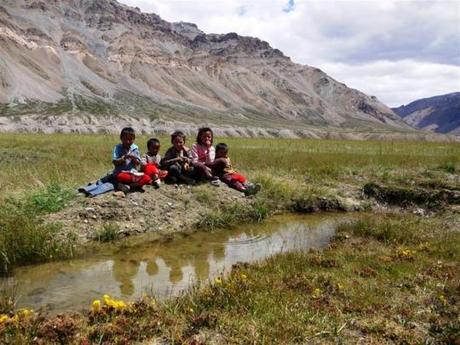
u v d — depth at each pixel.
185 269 2.86
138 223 3.73
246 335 1.86
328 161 7.59
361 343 1.87
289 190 4.97
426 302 2.28
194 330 1.91
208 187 4.62
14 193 3.87
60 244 3.13
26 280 2.61
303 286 2.40
